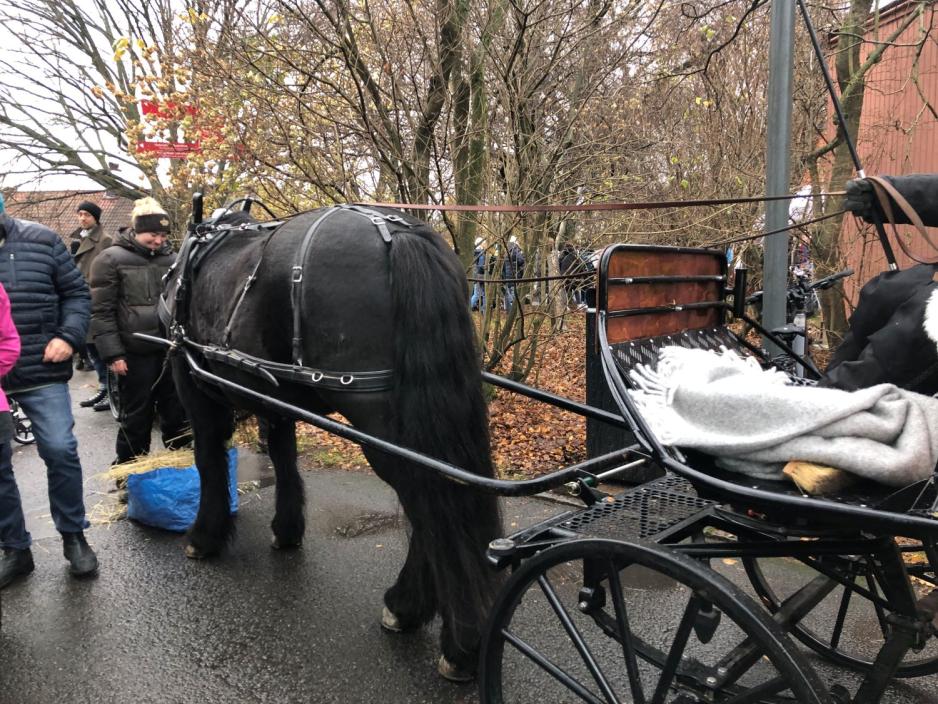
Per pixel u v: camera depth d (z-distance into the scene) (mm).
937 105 7180
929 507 1840
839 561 2615
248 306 2945
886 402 1867
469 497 2502
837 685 2186
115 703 2773
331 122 5641
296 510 4062
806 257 6816
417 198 5738
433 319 2471
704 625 2510
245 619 3365
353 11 5422
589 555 1909
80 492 3844
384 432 2580
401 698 2764
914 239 6422
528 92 5672
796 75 6621
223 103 5832
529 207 2990
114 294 4730
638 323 2564
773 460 1903
